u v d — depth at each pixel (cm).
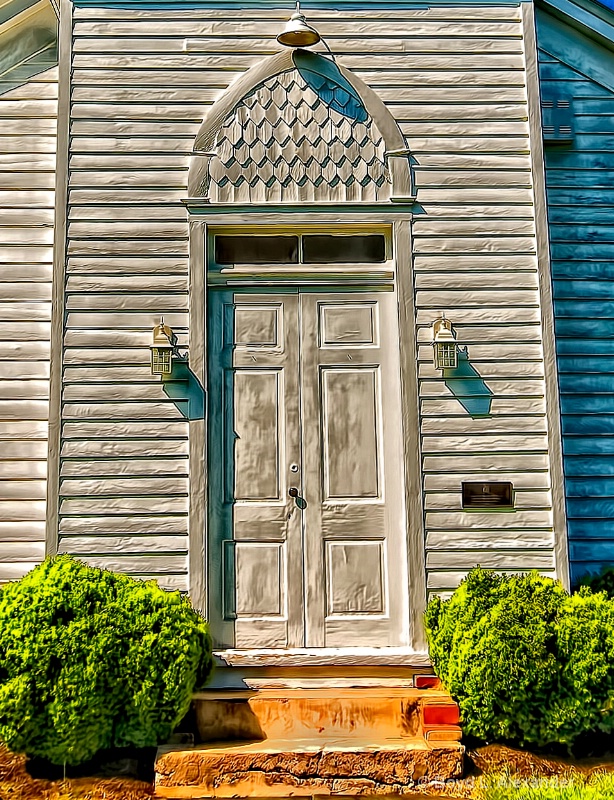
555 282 685
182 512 562
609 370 681
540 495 574
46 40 668
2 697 459
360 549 573
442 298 589
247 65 606
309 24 609
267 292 598
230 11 608
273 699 523
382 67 609
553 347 588
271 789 473
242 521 573
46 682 466
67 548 555
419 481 570
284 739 514
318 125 601
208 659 516
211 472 576
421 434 575
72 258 583
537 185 602
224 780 473
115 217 588
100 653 473
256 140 598
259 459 581
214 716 521
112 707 478
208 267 595
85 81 599
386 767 478
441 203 598
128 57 603
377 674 545
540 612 495
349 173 598
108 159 593
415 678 540
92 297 580
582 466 670
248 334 593
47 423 628
